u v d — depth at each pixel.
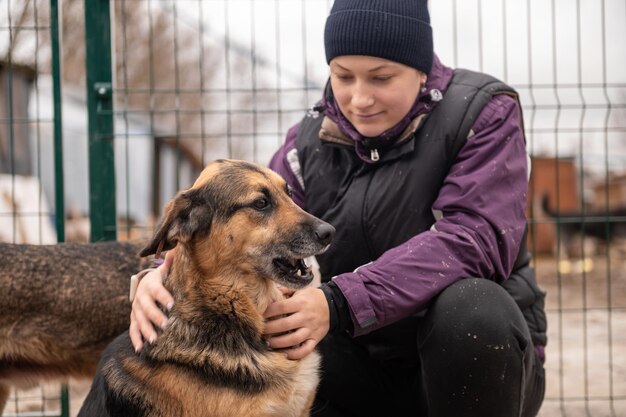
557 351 7.03
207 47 11.71
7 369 4.73
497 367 3.30
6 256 4.64
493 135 3.57
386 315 3.32
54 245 4.79
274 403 3.35
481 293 3.34
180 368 3.29
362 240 3.74
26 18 7.27
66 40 13.23
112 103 5.57
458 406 3.39
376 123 3.59
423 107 3.62
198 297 3.42
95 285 4.66
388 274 3.33
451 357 3.34
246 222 3.45
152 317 3.38
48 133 10.95
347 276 3.34
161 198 12.20
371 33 3.45
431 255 3.37
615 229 12.39
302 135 4.03
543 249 12.12
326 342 3.97
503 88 3.72
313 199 3.94
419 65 3.55
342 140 3.78
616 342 7.29
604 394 5.86
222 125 10.62
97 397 3.51
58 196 5.62
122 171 11.66
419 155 3.65
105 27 5.55
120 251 4.82
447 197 3.51
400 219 3.67
